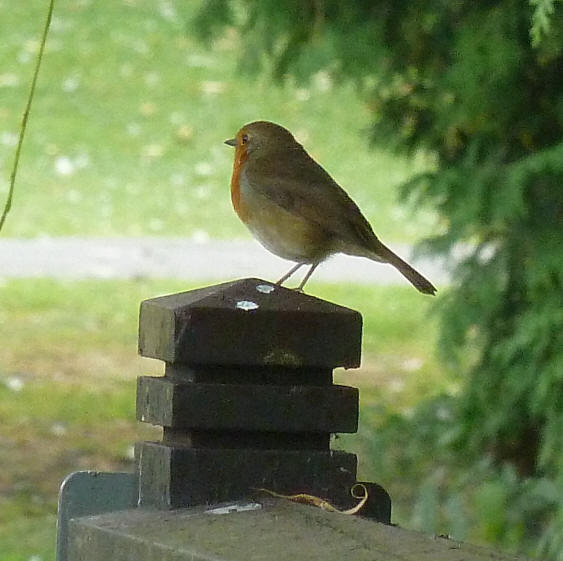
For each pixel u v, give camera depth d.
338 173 29.66
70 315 19.66
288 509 3.67
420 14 10.82
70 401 15.88
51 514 12.35
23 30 36.50
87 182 28.52
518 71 10.41
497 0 10.30
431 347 18.80
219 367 3.89
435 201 11.46
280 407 3.91
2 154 29.69
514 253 11.33
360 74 11.16
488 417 11.81
